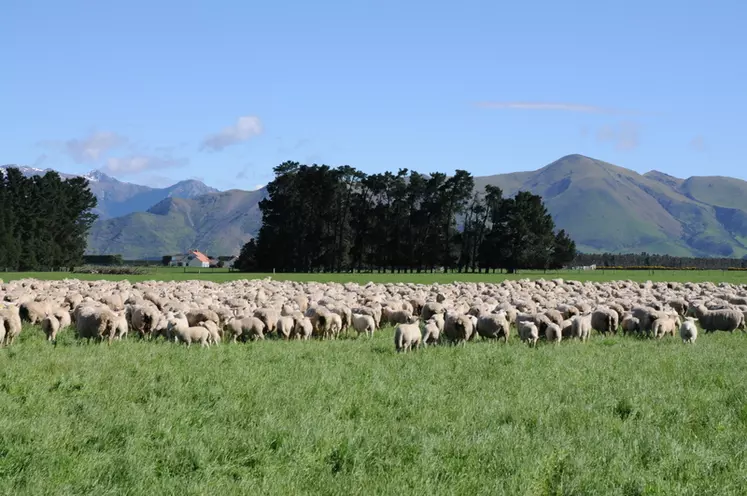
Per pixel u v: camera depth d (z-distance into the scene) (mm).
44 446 11258
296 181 128500
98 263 151375
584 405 14578
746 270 147375
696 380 17312
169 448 11375
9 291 40750
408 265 131875
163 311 30172
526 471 10539
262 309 27109
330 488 9984
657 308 33875
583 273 127750
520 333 25172
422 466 10742
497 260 129000
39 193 138625
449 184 131625
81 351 20641
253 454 11266
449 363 19641
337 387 15891
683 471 10875
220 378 16531
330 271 129000
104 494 9672
